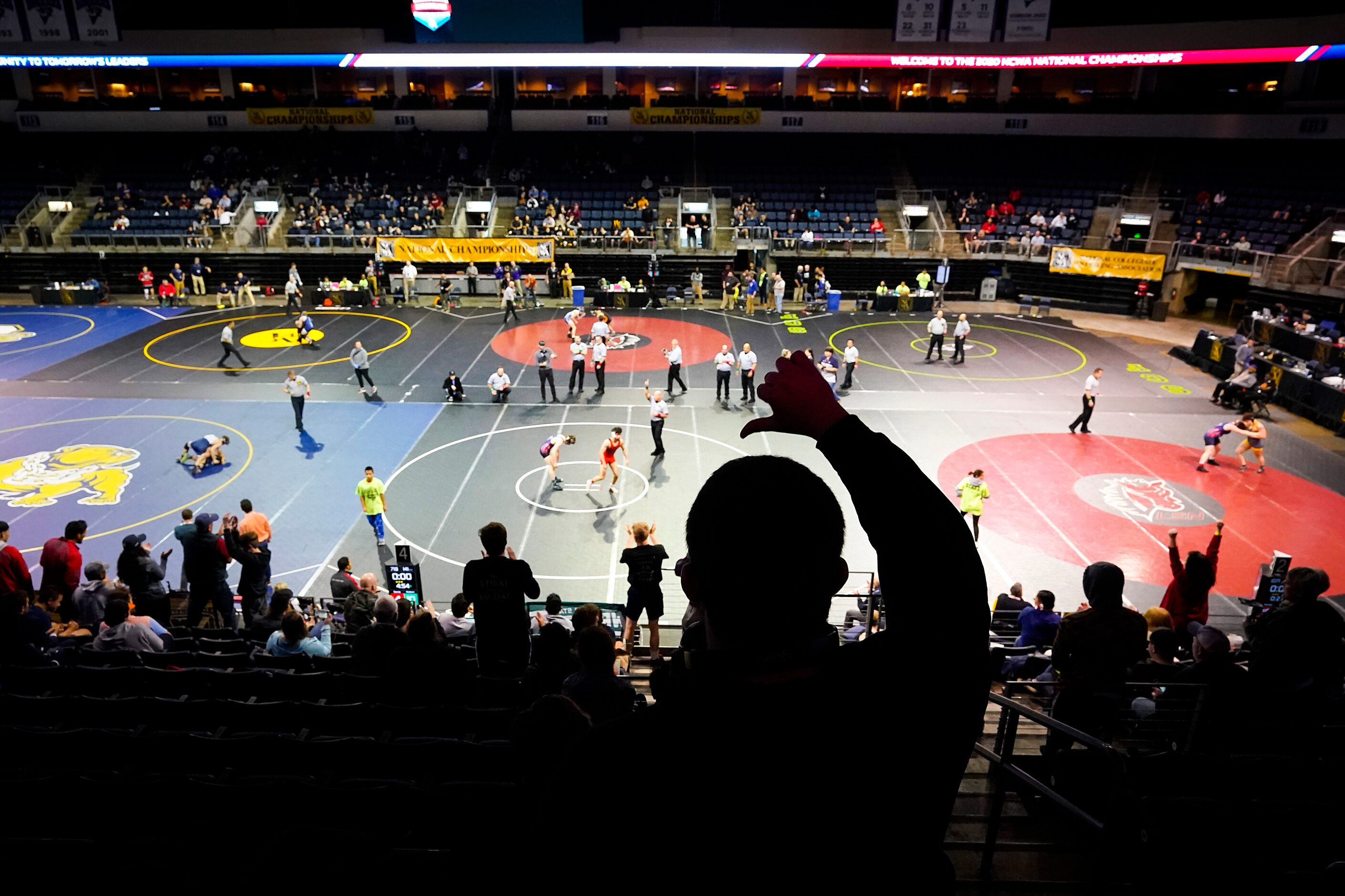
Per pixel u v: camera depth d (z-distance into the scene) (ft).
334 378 97.45
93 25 142.41
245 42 144.46
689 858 3.62
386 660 30.48
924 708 3.89
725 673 3.92
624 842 3.67
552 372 92.27
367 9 142.92
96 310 129.18
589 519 65.10
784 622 3.88
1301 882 12.16
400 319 126.00
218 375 98.53
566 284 138.00
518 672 29.55
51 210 146.72
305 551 60.80
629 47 142.10
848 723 3.72
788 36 140.56
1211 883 13.94
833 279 144.97
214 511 66.18
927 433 83.71
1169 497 70.74
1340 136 131.54
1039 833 20.58
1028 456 78.38
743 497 3.96
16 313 126.52
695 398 92.48
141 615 45.55
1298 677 24.62
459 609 39.34
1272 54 124.67
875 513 4.33
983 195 153.07
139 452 76.48
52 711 26.63
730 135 161.99
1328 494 71.61
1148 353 112.68
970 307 138.51
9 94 162.81
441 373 100.42
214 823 19.17
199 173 154.51
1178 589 44.27
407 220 144.87
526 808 13.44
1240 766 18.80
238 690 29.45
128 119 160.97
